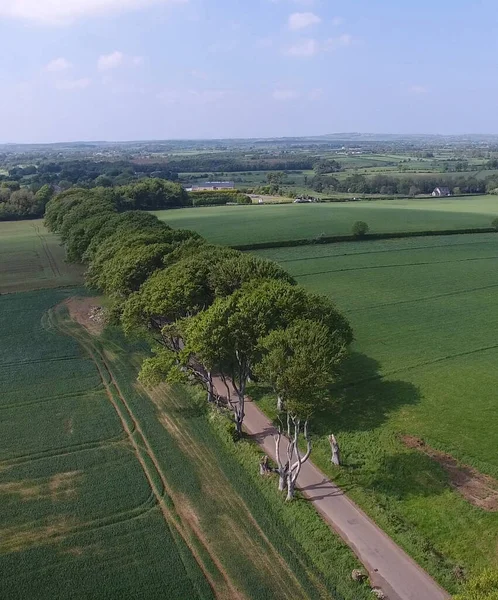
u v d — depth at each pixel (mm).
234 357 40062
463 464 36656
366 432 41000
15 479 36125
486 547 29000
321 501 33375
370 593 25984
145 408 46062
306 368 31828
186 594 26500
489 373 50656
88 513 32594
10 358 57531
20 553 29344
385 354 55938
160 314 49500
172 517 32062
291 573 27609
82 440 41031
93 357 57750
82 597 26406
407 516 31875
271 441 40594
